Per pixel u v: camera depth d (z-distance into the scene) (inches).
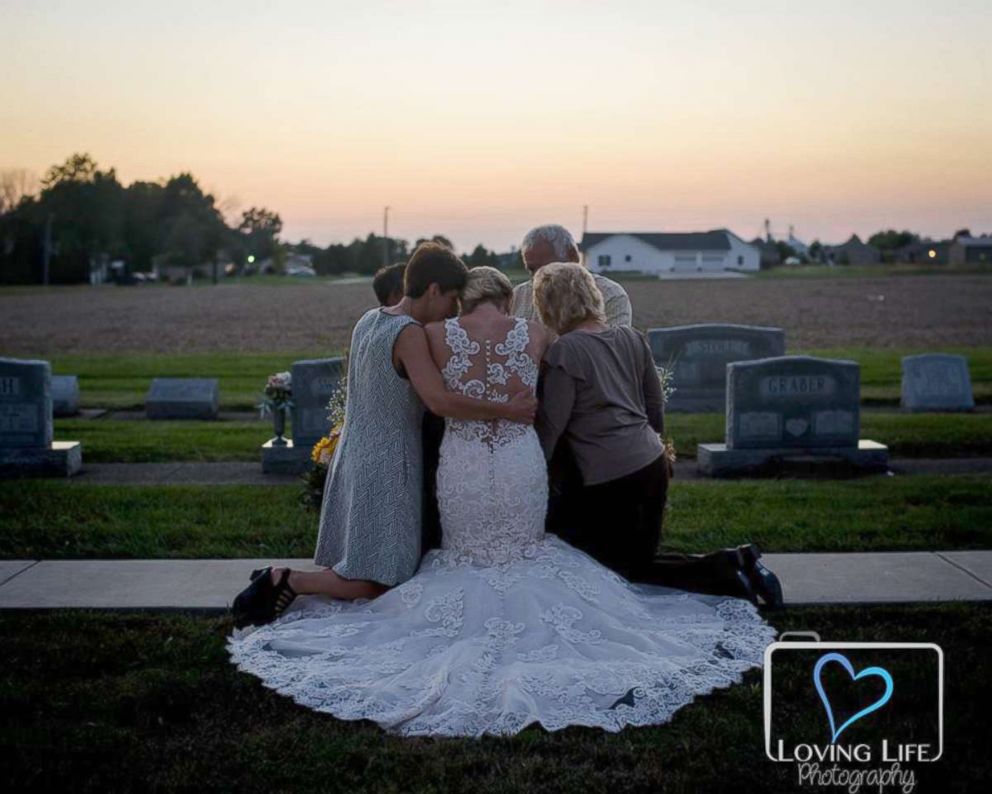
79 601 253.4
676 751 176.2
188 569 281.3
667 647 211.0
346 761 173.5
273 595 229.9
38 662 215.9
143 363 1031.6
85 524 332.2
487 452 222.4
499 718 185.2
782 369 450.3
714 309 1966.0
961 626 231.1
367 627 216.5
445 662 200.1
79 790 165.3
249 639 219.5
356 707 190.9
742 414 451.2
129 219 5196.9
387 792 163.3
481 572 220.2
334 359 454.3
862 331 1443.2
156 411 650.8
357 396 232.2
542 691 192.4
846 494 375.6
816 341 1285.7
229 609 247.3
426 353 222.7
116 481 435.2
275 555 297.7
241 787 165.9
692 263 4867.1
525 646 206.1
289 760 173.9
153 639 228.5
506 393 221.0
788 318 1713.8
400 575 229.3
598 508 231.0
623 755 174.2
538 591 214.8
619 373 231.1
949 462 472.1
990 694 196.5
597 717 186.4
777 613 240.4
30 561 289.7
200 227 5068.9
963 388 641.0
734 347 628.4
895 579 264.7
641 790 163.8
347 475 233.6
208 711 193.3
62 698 198.5
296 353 1184.2
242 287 3503.9
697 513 345.7
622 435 228.1
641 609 223.5
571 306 232.2
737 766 170.9
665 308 2006.6
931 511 341.7
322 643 214.7
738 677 202.7
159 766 172.6
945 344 1235.9
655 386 239.6
